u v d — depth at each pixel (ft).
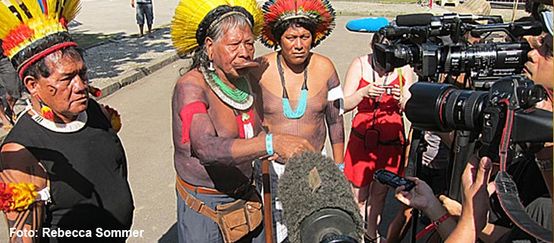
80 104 6.87
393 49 7.38
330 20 10.03
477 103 5.63
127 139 21.08
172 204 15.70
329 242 3.30
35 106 7.00
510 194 4.63
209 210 8.25
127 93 28.66
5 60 20.80
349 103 11.41
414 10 62.54
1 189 6.31
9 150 6.78
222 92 7.80
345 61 35.78
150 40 43.50
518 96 4.78
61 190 7.01
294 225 3.57
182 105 7.48
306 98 10.16
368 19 11.64
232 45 7.42
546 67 5.04
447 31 7.61
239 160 6.35
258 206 8.64
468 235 5.24
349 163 12.46
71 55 6.77
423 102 6.17
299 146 5.84
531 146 4.85
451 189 7.14
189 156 8.11
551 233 4.38
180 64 35.99
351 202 3.65
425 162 11.12
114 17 58.65
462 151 6.92
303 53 9.74
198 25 7.57
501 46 6.85
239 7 7.57
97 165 7.39
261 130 8.63
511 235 5.40
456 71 7.08
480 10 14.61
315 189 3.66
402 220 10.56
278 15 9.61
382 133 11.95
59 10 6.91
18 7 6.63
